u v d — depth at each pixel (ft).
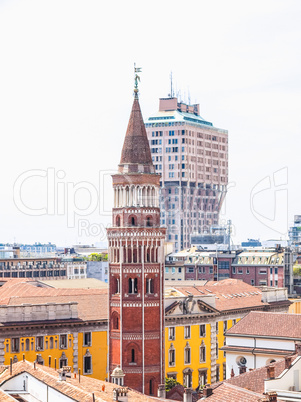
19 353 607.37
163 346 618.85
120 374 531.09
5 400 348.38
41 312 622.54
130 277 612.70
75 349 635.25
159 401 407.85
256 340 566.77
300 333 557.33
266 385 422.82
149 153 624.59
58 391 366.43
